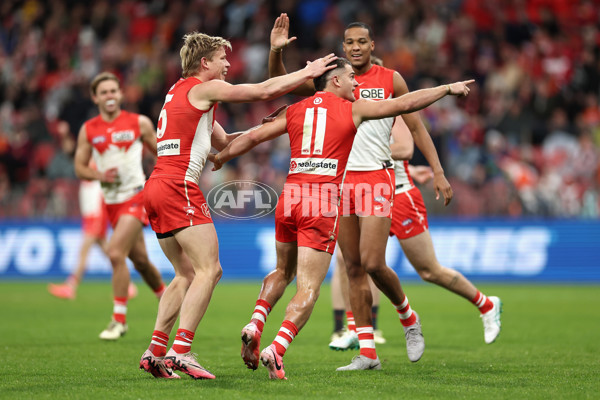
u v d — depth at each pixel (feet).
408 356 71.31
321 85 63.21
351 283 68.85
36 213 192.85
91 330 100.94
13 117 234.38
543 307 129.18
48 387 56.59
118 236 93.25
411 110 60.59
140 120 96.94
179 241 61.93
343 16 242.78
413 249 80.59
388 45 234.17
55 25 259.80
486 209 179.11
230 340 91.45
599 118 213.66
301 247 60.80
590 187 179.83
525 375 63.82
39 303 138.31
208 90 61.57
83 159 96.68
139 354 77.97
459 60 224.33
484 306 81.20
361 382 59.06
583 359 74.79
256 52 240.53
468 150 185.47
